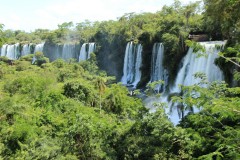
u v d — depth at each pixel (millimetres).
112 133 24938
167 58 56812
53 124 31828
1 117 31391
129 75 74750
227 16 26500
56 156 22281
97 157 22891
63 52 104375
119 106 43781
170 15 65438
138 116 25000
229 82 34125
